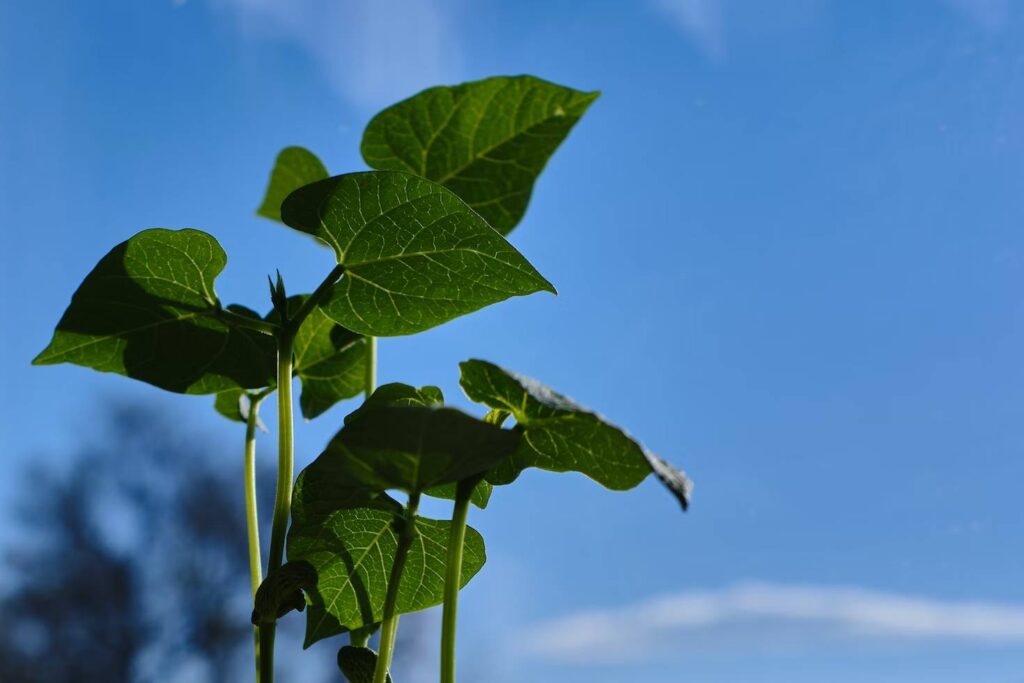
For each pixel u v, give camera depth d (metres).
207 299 0.42
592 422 0.37
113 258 0.41
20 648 2.01
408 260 0.41
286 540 0.41
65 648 2.03
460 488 0.38
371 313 0.42
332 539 0.42
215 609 2.02
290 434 0.41
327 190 0.39
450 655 0.37
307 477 0.40
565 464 0.39
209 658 2.01
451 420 0.34
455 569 0.37
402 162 0.56
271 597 0.38
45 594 2.03
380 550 0.42
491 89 0.55
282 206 0.40
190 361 0.44
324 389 0.50
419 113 0.55
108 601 2.03
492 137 0.56
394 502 0.39
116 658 2.01
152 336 0.43
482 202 0.56
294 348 0.48
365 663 0.40
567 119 0.56
